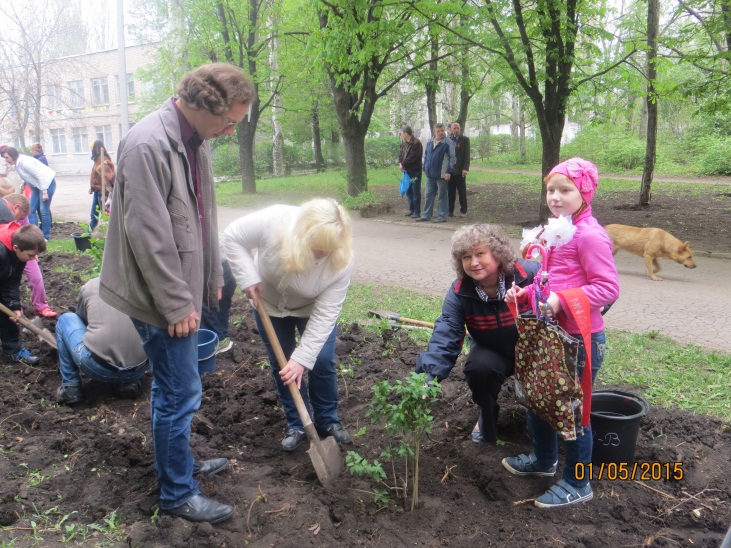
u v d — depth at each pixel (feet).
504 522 9.81
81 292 13.96
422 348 17.19
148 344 9.20
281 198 60.44
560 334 9.09
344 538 9.37
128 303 8.92
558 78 37.78
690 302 22.66
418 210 45.01
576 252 9.50
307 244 9.95
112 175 34.17
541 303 9.10
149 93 103.76
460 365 15.88
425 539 9.41
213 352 14.07
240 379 15.46
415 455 10.07
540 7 34.91
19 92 68.49
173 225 8.80
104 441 11.78
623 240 27.48
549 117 38.81
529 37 38.70
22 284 24.62
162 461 9.38
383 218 45.44
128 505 9.96
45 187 37.47
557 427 9.16
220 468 11.08
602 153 92.22
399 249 34.12
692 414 13.11
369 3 39.55
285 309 11.51
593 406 11.61
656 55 40.68
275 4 59.67
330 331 10.91
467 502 10.35
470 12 36.81
